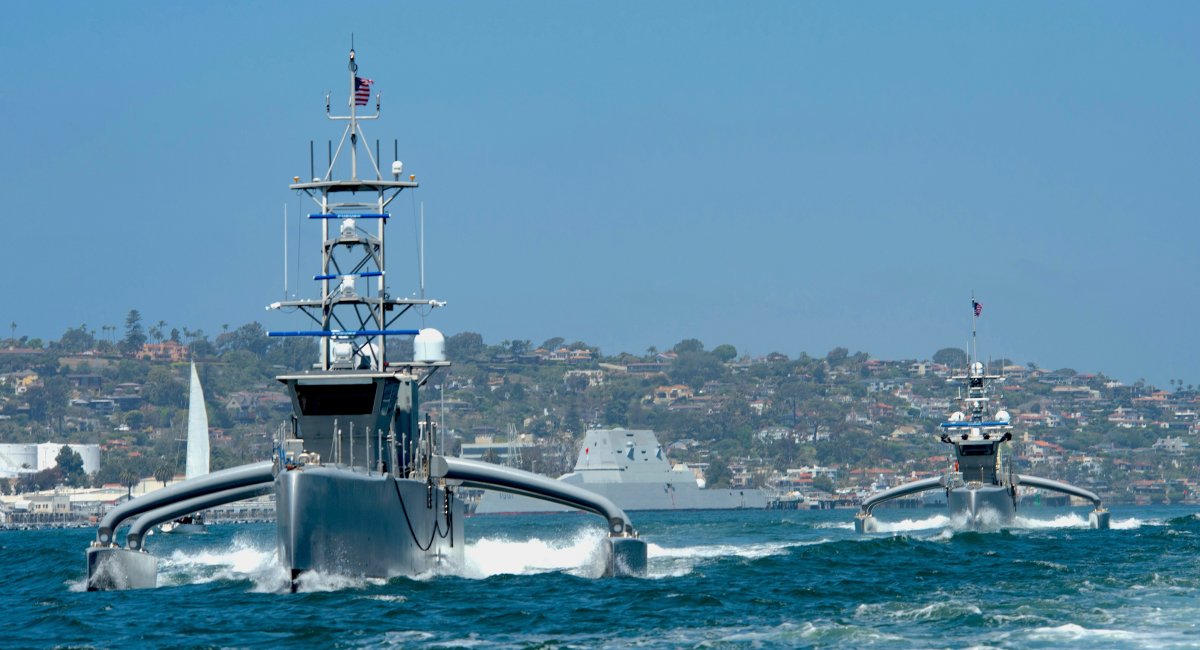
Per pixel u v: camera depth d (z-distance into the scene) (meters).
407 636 134.38
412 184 191.50
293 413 168.38
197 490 181.12
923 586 181.25
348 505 157.12
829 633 134.25
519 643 131.25
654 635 135.62
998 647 125.56
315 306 190.25
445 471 180.25
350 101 192.38
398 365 190.62
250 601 156.75
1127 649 123.94
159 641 134.00
